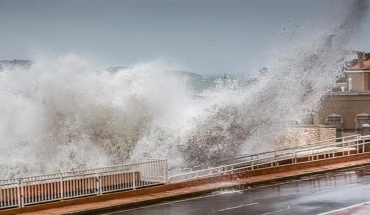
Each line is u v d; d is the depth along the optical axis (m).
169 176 24.12
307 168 29.83
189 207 20.34
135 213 19.59
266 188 24.59
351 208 18.80
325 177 27.52
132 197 22.20
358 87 55.09
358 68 55.62
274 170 28.31
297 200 20.84
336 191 22.78
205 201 21.64
